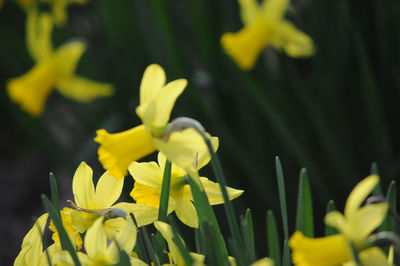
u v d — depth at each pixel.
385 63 1.28
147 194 0.73
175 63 1.30
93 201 0.70
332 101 1.29
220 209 1.27
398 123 1.29
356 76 1.28
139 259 0.66
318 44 1.29
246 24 1.28
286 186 1.29
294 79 1.27
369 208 0.48
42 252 0.66
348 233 0.49
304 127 1.29
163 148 0.60
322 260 0.51
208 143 0.60
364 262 0.50
